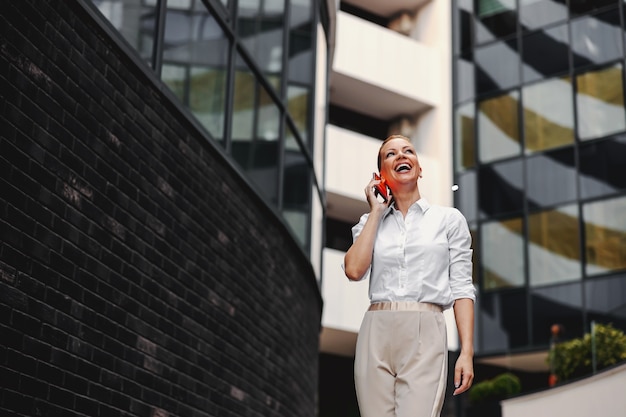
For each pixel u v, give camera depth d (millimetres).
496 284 20703
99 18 5316
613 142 20016
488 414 16219
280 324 8359
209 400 6438
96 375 4953
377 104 23375
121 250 5359
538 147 21094
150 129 5906
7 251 4246
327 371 21125
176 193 6207
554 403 12805
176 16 6562
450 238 3586
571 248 19828
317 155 10781
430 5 24344
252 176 8039
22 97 4469
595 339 12383
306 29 10297
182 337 6086
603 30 20938
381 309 3471
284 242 8727
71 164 4883
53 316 4586
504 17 22734
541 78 21562
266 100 8578
